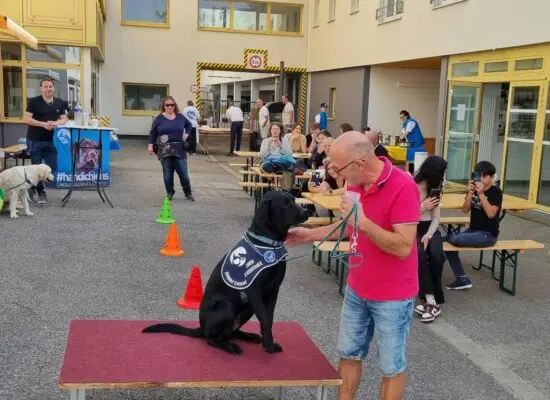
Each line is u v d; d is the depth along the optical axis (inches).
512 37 444.5
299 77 994.1
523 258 301.6
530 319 215.9
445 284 254.7
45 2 664.4
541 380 167.3
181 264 258.4
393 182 117.6
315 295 228.8
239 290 125.7
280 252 125.9
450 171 547.2
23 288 216.7
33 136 366.6
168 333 136.9
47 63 687.7
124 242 289.0
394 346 121.6
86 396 143.3
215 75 1236.5
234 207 397.7
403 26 624.7
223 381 114.3
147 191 446.0
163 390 148.3
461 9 514.6
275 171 393.1
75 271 239.8
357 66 760.3
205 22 938.7
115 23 903.7
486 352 185.2
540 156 417.7
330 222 288.0
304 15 956.0
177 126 402.6
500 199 243.9
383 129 756.6
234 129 805.2
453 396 155.0
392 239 114.4
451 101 541.6
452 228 310.3
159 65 928.3
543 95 415.2
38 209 356.8
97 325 139.8
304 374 120.0
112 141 559.5
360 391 153.8
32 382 147.3
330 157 120.1
